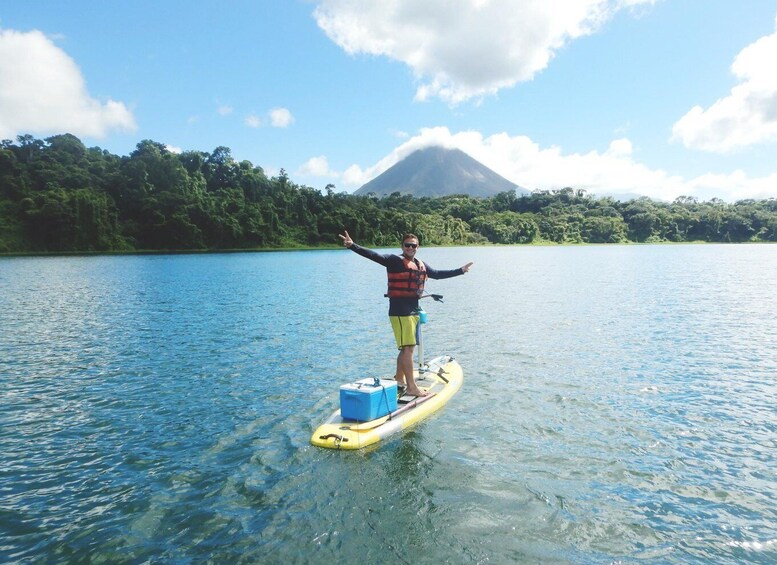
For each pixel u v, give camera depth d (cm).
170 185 14488
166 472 767
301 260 8775
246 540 586
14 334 1902
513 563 543
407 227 16262
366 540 583
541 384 1198
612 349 1567
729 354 1495
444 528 607
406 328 993
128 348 1642
